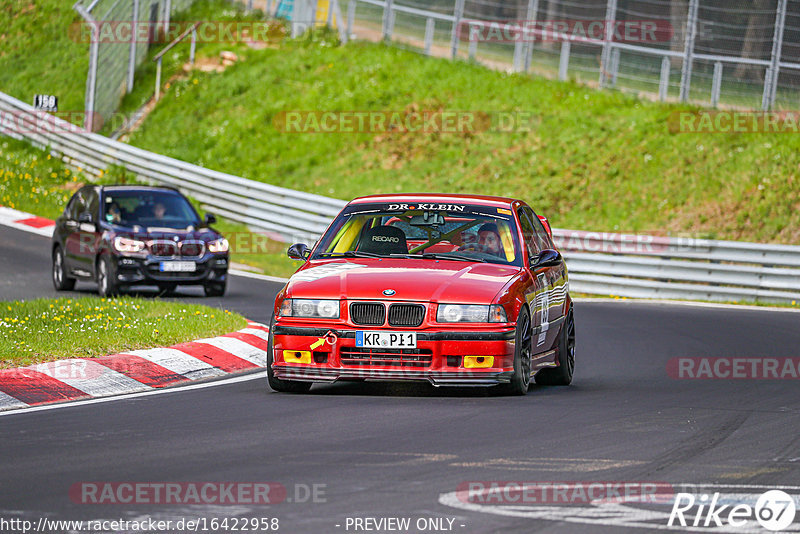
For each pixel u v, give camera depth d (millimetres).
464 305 34406
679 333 57344
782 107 113562
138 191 70438
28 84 136875
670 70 124500
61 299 56125
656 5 133625
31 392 35188
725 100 117312
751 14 126250
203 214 105062
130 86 131875
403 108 124000
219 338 46031
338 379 34625
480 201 39875
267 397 35312
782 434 29250
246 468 24297
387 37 137125
